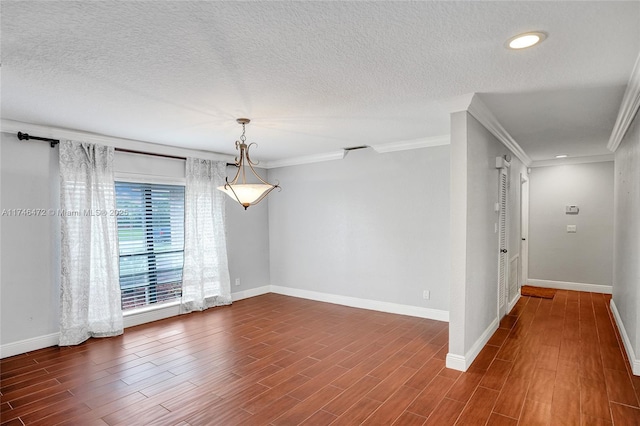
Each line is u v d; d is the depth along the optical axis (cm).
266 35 184
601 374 297
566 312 483
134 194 457
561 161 619
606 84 261
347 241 536
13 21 167
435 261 455
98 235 405
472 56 213
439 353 348
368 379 295
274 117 342
